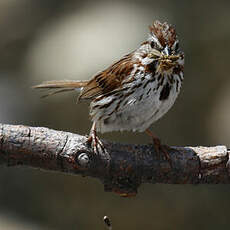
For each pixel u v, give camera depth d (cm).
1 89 1639
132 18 1709
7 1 1939
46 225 1506
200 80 1561
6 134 841
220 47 1595
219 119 1523
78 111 1530
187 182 897
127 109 952
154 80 931
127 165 873
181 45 1598
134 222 1481
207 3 1727
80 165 859
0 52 1753
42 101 1577
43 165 859
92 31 1686
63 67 1616
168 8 1733
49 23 1803
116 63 991
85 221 1500
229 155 888
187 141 1510
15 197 1536
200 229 1466
